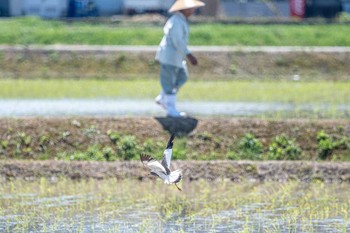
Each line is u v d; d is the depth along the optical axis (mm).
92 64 132750
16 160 72562
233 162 71188
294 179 70250
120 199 64312
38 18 164875
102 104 95625
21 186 68188
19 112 88375
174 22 79938
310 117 85250
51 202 63219
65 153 74688
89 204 62750
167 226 56625
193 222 57750
